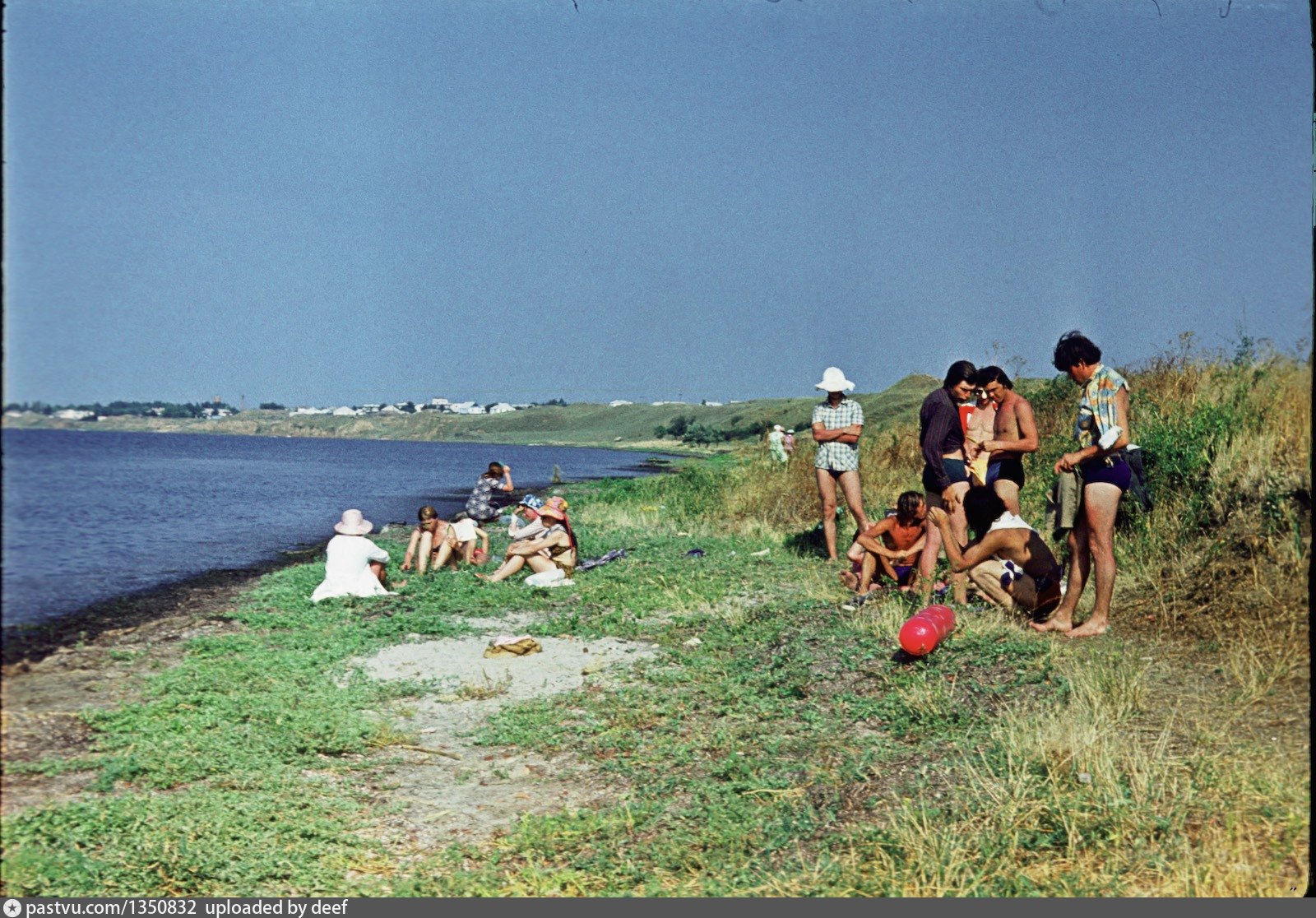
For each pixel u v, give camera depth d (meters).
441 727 8.17
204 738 7.69
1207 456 10.73
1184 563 9.64
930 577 10.49
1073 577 9.06
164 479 46.41
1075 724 6.65
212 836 6.03
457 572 14.79
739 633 10.23
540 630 11.07
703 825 6.20
